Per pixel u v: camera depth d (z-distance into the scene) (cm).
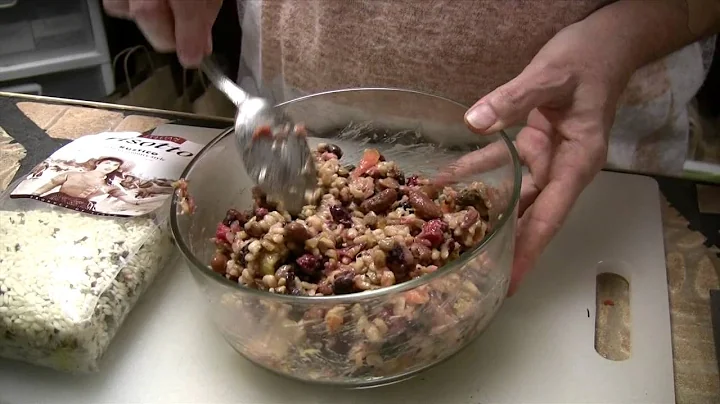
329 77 104
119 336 73
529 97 72
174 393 68
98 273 72
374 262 66
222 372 69
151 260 77
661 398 65
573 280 77
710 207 86
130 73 138
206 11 80
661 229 82
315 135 86
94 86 139
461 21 92
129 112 103
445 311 62
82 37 134
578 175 75
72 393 68
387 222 73
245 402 67
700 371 68
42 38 132
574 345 70
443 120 81
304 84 108
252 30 113
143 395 68
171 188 83
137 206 80
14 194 82
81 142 91
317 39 102
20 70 131
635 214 84
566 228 83
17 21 130
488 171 76
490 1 90
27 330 67
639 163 107
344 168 81
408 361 63
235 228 73
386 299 58
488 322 68
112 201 80
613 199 86
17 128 100
